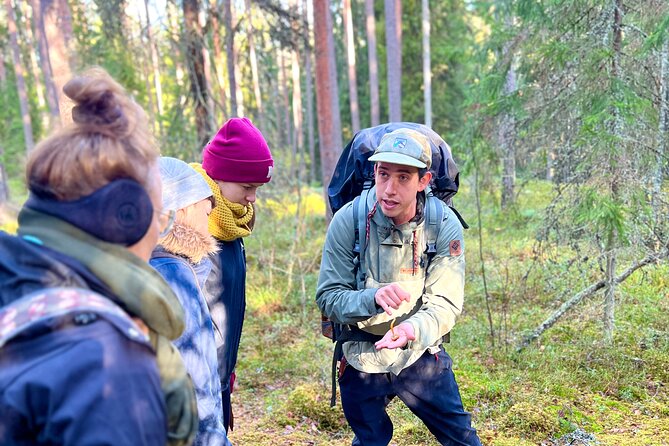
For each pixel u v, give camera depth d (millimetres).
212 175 2213
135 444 772
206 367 1433
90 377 758
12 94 21016
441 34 21812
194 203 1572
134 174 900
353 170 2518
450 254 2227
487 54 5387
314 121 31797
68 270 837
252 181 2213
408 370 2348
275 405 4367
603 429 3605
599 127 4195
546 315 5594
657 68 4465
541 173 5273
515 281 6410
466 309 6066
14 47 20500
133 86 11898
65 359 757
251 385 4922
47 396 746
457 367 4617
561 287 5605
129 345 817
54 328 776
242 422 4168
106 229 872
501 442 3443
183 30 9727
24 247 838
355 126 21328
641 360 4457
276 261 8867
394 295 1977
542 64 4727
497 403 3994
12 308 795
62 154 854
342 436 3816
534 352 4785
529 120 4918
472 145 5188
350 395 2436
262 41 13352
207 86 9969
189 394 990
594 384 4219
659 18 4281
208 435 1393
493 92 5074
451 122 22156
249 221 2326
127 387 783
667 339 4762
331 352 5391
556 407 3848
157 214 992
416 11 22078
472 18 19906
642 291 5621
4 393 750
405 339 2000
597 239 4469
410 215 2193
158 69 19734
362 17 27266
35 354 767
